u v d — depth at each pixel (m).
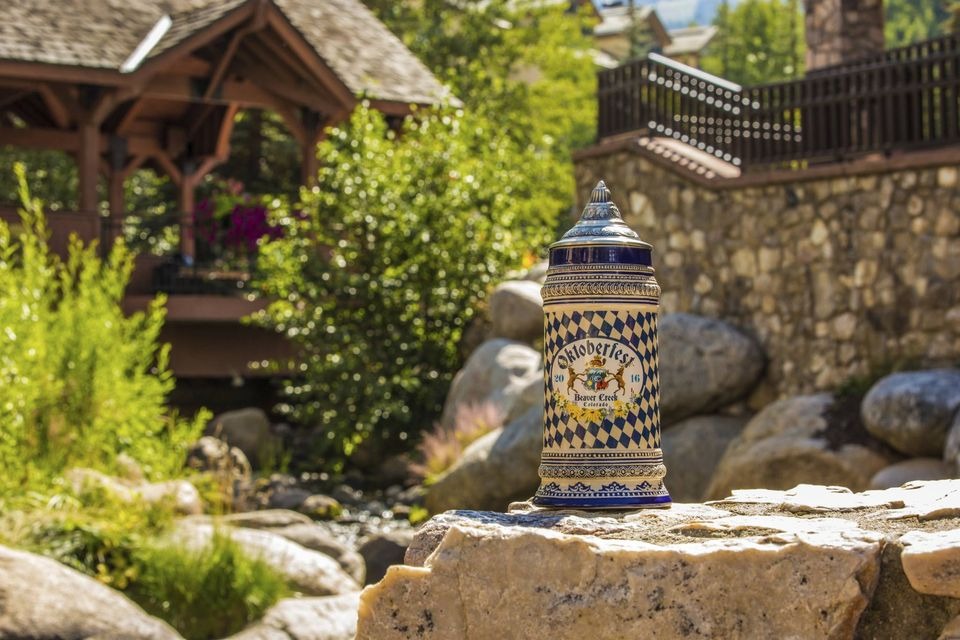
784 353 12.22
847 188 11.70
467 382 14.26
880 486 9.45
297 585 8.00
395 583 2.31
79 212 15.70
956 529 2.12
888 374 11.05
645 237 14.07
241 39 17.75
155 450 10.54
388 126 18.59
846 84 12.01
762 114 12.85
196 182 22.00
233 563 7.58
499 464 11.68
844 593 1.97
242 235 17.09
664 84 14.14
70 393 9.40
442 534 2.45
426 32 32.47
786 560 2.02
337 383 15.30
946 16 74.69
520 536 2.22
